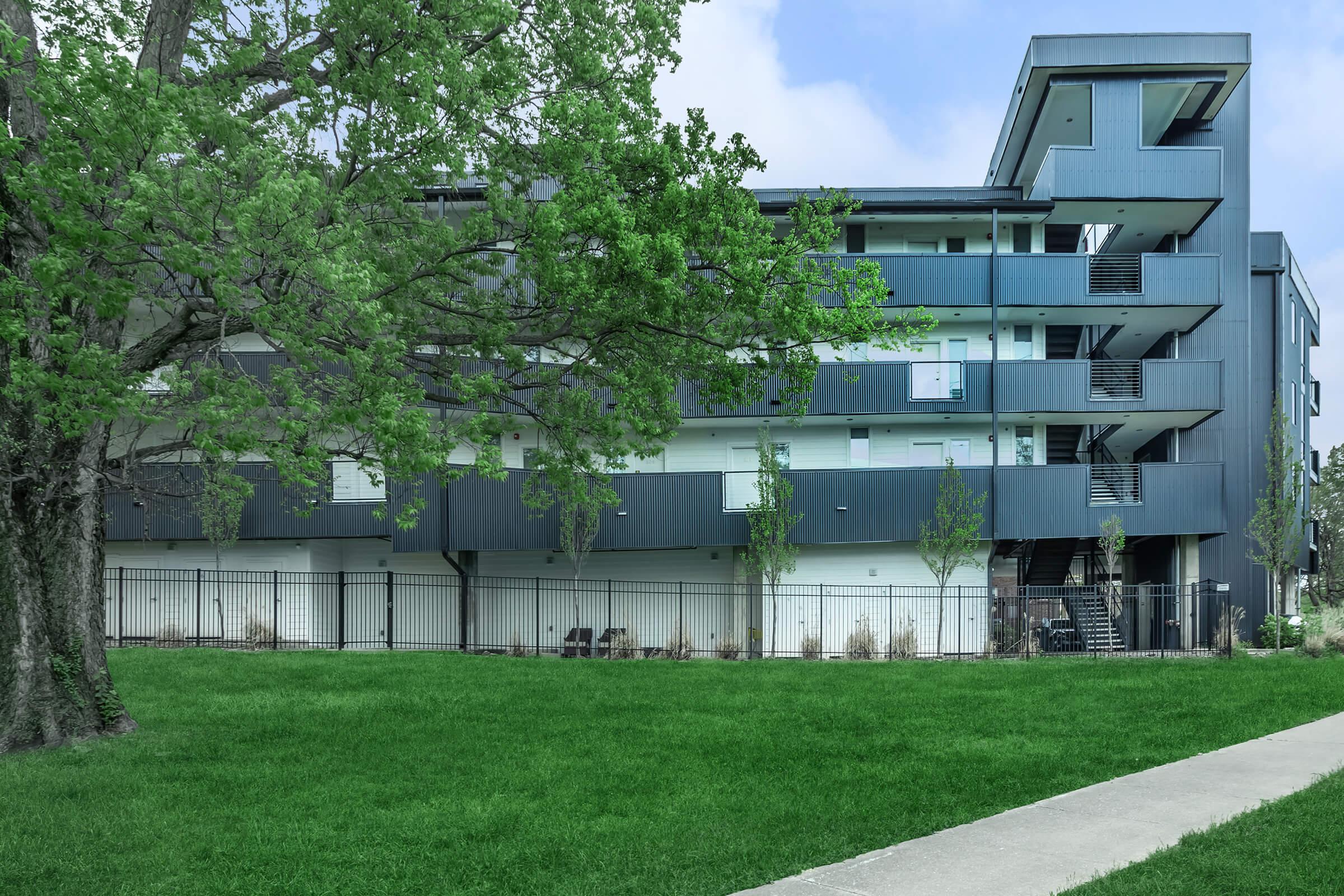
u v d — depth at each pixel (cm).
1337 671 1952
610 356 1491
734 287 1316
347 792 1014
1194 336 3244
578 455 1598
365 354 1114
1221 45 2945
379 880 755
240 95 1190
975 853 752
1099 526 2922
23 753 1214
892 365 2959
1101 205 3038
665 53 1537
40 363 1170
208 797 998
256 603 2883
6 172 1006
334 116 1220
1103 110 3006
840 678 1928
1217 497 2959
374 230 1362
